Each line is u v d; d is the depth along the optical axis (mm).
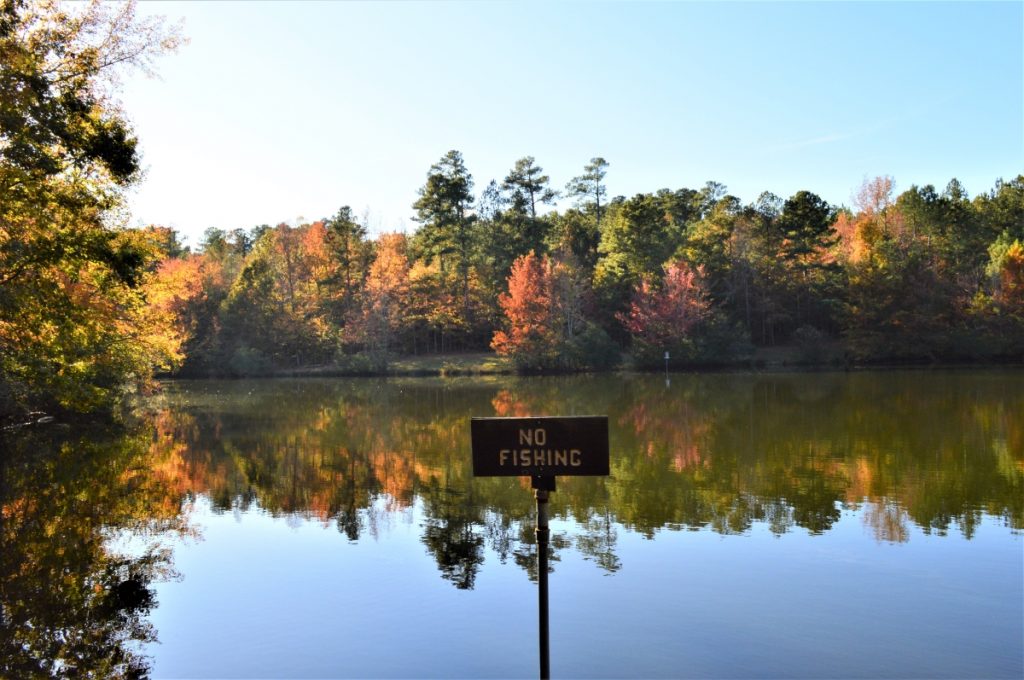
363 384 52000
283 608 8453
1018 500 13148
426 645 7418
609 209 93875
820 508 12789
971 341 55438
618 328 66125
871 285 58125
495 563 10055
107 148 15602
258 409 33281
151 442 22219
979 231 70938
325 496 14555
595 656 7102
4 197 14039
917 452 18141
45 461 18672
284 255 73125
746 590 8859
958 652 7156
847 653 7145
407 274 69750
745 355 58719
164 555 10594
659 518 12305
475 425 5547
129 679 6750
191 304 64562
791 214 64312
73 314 17250
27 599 8836
